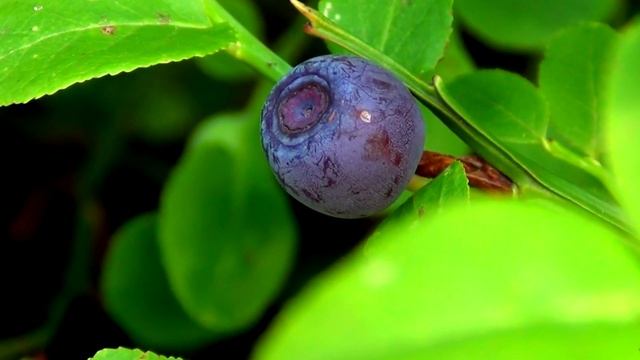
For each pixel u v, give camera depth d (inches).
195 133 5.0
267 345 2.4
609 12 4.8
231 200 4.9
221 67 5.2
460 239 2.5
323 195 3.4
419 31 3.7
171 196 4.9
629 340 2.5
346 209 3.4
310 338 2.4
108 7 3.6
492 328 2.5
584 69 3.9
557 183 3.5
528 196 3.5
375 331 2.4
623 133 2.6
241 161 5.0
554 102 4.0
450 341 2.4
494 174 3.6
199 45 3.5
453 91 3.8
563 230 2.5
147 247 5.2
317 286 2.4
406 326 2.4
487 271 2.5
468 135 3.6
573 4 4.8
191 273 4.9
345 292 2.4
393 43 3.7
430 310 2.4
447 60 4.7
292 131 3.4
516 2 4.8
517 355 2.5
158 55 3.5
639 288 2.5
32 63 3.5
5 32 3.5
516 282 2.5
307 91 3.4
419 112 3.4
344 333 2.4
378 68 3.4
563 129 4.0
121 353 3.3
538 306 2.5
